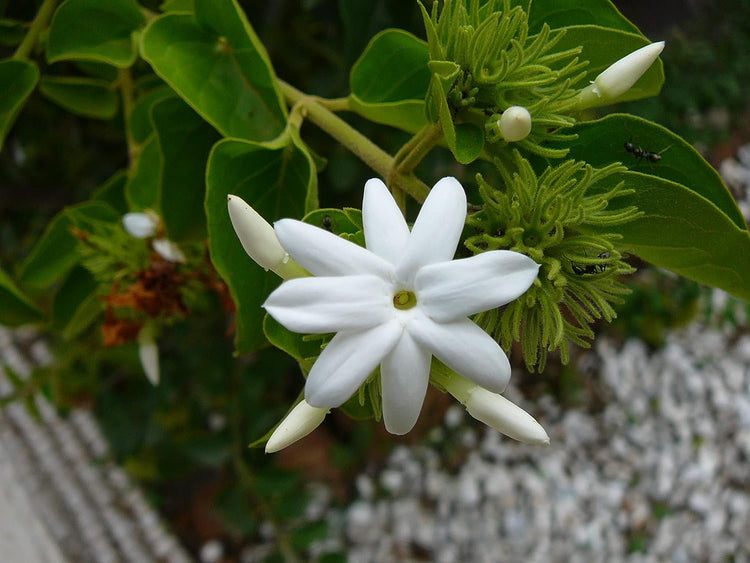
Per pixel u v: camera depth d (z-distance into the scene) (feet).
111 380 1.04
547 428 1.57
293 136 0.43
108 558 1.30
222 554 1.33
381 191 0.32
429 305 0.30
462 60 0.34
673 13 1.55
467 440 1.52
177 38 0.45
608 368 1.61
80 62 0.58
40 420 1.01
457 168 0.86
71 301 0.63
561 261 0.33
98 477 1.32
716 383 1.64
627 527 1.53
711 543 1.54
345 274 0.30
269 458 1.01
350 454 1.27
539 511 1.49
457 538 1.45
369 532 1.43
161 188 0.48
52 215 1.05
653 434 1.61
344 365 0.29
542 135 0.34
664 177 0.37
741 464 1.61
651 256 0.38
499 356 0.30
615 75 0.34
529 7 0.38
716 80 1.56
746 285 0.37
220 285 0.53
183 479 1.32
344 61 0.81
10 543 1.18
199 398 1.01
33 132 0.87
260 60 0.45
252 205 0.43
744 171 1.70
